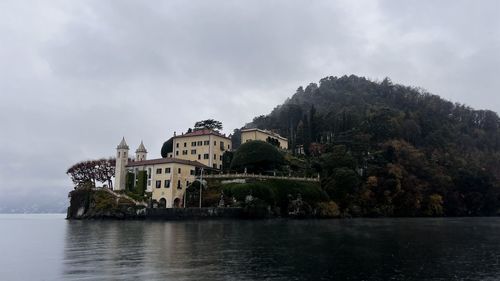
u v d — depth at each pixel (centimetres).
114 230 7800
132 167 13838
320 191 13075
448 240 6203
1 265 4075
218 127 17625
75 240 6219
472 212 17475
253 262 4075
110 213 12056
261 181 12438
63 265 4012
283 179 12875
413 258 4462
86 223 10981
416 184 16112
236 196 11556
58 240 6369
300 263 4066
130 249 4978
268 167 13850
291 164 15462
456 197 16988
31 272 3700
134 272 3588
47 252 5006
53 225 10969
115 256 4453
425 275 3619
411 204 15275
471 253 4862
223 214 10969
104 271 3650
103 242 5772
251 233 6944
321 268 3838
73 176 15238
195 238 6131
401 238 6378
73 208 13762
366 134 19475
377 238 6325
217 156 15188
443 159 19150
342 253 4734
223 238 6125
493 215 18012
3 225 12169
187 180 13175
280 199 12206
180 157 15475
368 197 14262
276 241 5788
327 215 12575
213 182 12875
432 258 4478
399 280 3422
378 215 14188
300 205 12188
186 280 3284
